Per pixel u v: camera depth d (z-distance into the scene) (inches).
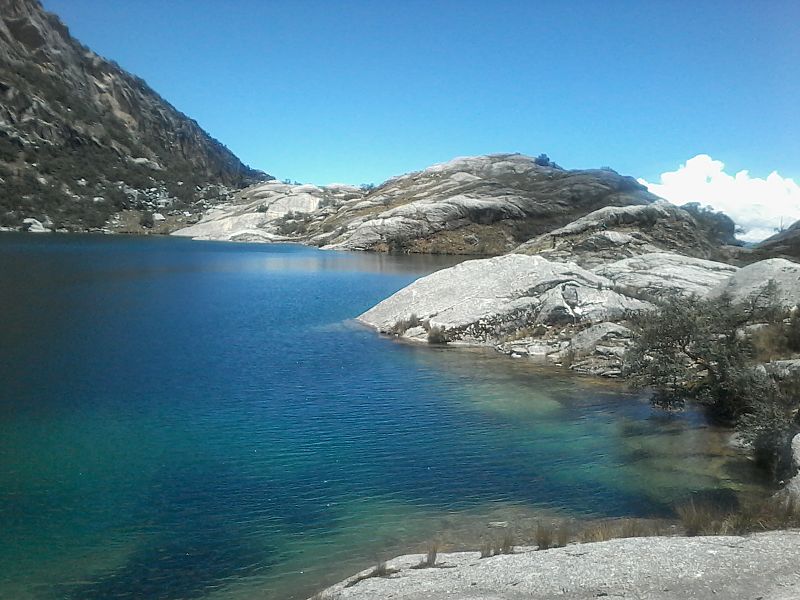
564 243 2576.3
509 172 5610.2
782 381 621.3
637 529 393.7
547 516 442.9
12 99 7086.6
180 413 685.3
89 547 401.4
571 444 595.2
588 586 295.9
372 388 802.8
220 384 810.8
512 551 370.6
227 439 605.3
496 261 1321.4
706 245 2647.6
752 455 551.8
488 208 4133.9
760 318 807.1
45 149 6766.7
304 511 454.9
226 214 6087.6
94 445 584.4
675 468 529.3
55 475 514.0
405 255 3693.4
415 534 418.6
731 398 660.1
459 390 792.9
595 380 847.1
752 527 374.3
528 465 543.2
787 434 510.3
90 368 879.1
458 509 457.7
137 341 1073.5
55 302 1480.1
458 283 1288.1
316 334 1182.3
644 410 708.0
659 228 2706.7
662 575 299.0
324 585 354.9
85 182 6584.6
